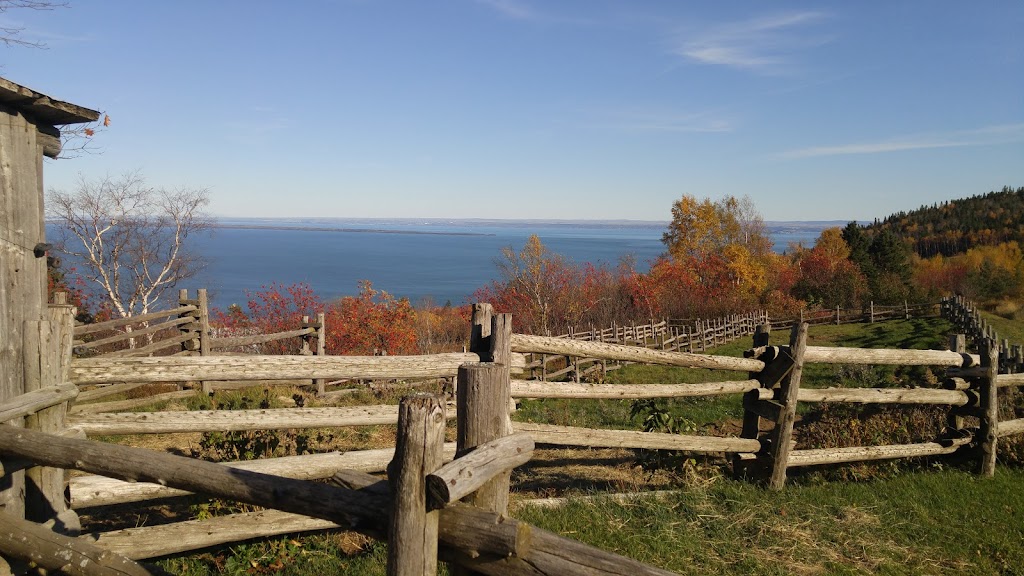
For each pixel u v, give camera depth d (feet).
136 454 9.96
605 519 15.99
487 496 8.55
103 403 27.91
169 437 24.17
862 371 46.91
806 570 14.02
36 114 13.07
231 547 13.61
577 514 16.25
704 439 18.92
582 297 119.96
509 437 8.84
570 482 20.57
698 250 207.31
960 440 21.88
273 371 13.30
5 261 12.20
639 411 24.66
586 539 14.93
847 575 13.85
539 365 53.11
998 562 14.99
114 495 13.11
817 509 17.31
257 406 23.85
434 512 7.82
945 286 178.29
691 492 17.87
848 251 185.68
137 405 28.96
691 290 144.36
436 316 126.93
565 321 112.88
